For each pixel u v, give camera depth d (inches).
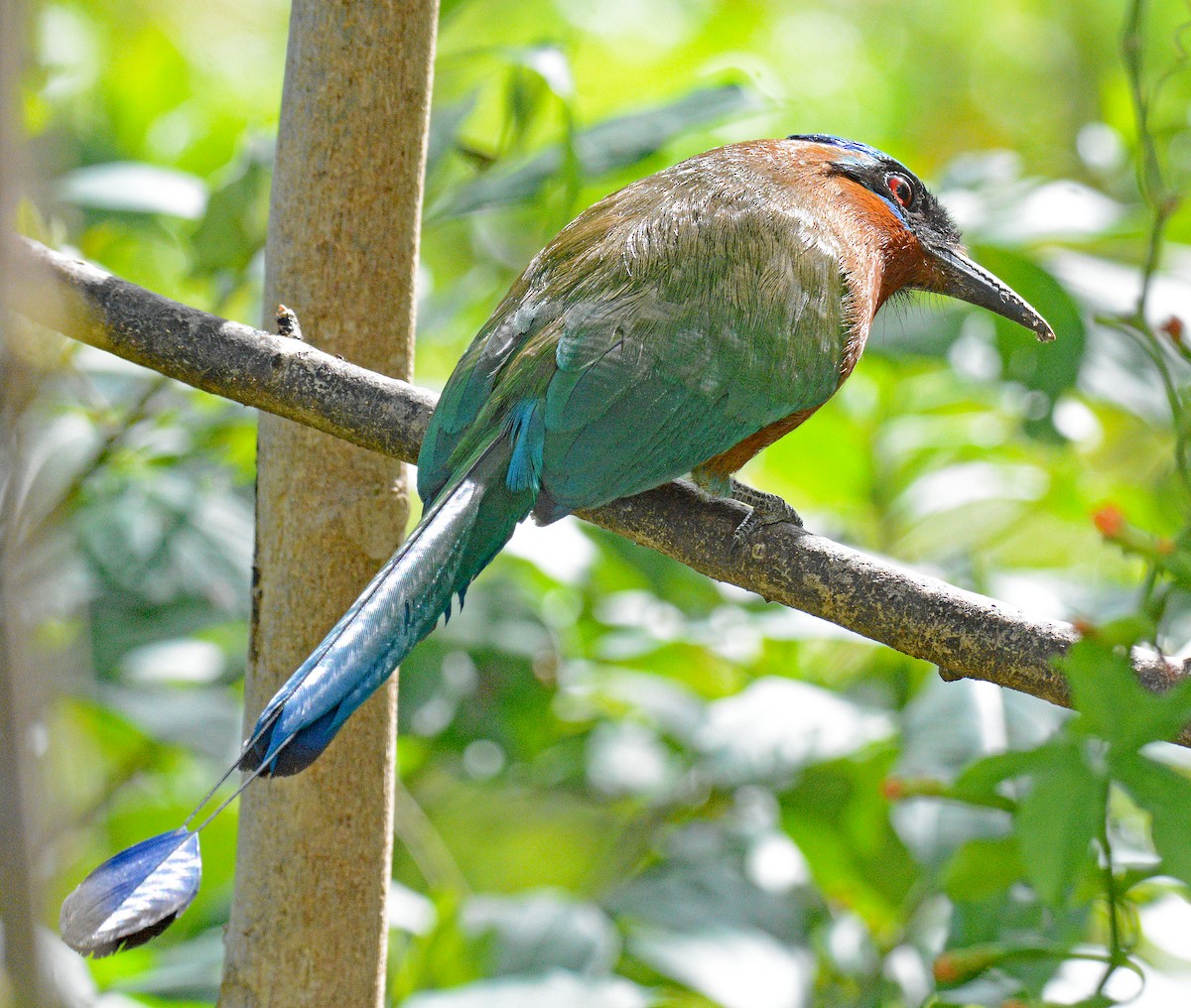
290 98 290.0
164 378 392.5
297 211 290.4
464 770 445.1
